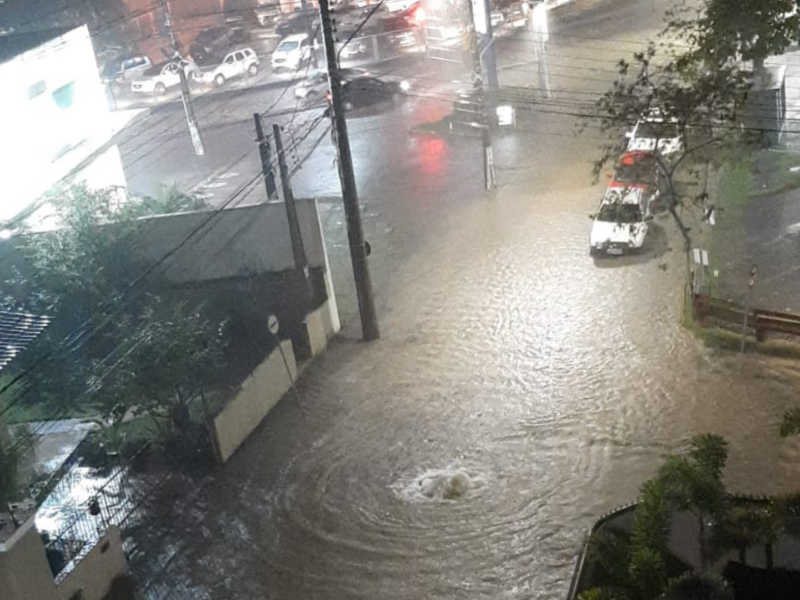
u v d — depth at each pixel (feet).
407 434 74.84
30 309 87.30
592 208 110.01
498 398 77.87
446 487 67.36
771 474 63.93
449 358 84.79
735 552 36.19
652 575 34.35
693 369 77.30
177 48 156.97
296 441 75.97
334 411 79.36
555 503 64.69
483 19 134.00
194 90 174.09
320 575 61.31
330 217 119.14
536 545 61.00
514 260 100.58
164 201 104.32
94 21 186.39
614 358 80.79
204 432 76.02
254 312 90.22
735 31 84.74
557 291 93.20
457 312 92.27
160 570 63.57
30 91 106.52
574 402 75.77
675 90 83.46
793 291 85.56
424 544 62.54
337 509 67.46
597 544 39.06
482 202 116.47
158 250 93.30
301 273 89.97
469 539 62.39
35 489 68.03
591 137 130.72
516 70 160.86
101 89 120.88
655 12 181.98
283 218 91.04
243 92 170.50
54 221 97.04
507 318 89.86
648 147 102.06
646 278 92.58
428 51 165.07
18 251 92.07
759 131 96.78
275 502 69.15
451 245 106.42
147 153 149.48
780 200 101.09
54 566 59.06
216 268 93.50
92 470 74.13
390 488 68.85
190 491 71.46
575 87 149.59
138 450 76.07
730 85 81.56
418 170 129.70
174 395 75.41
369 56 171.94
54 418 81.25
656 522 35.88
